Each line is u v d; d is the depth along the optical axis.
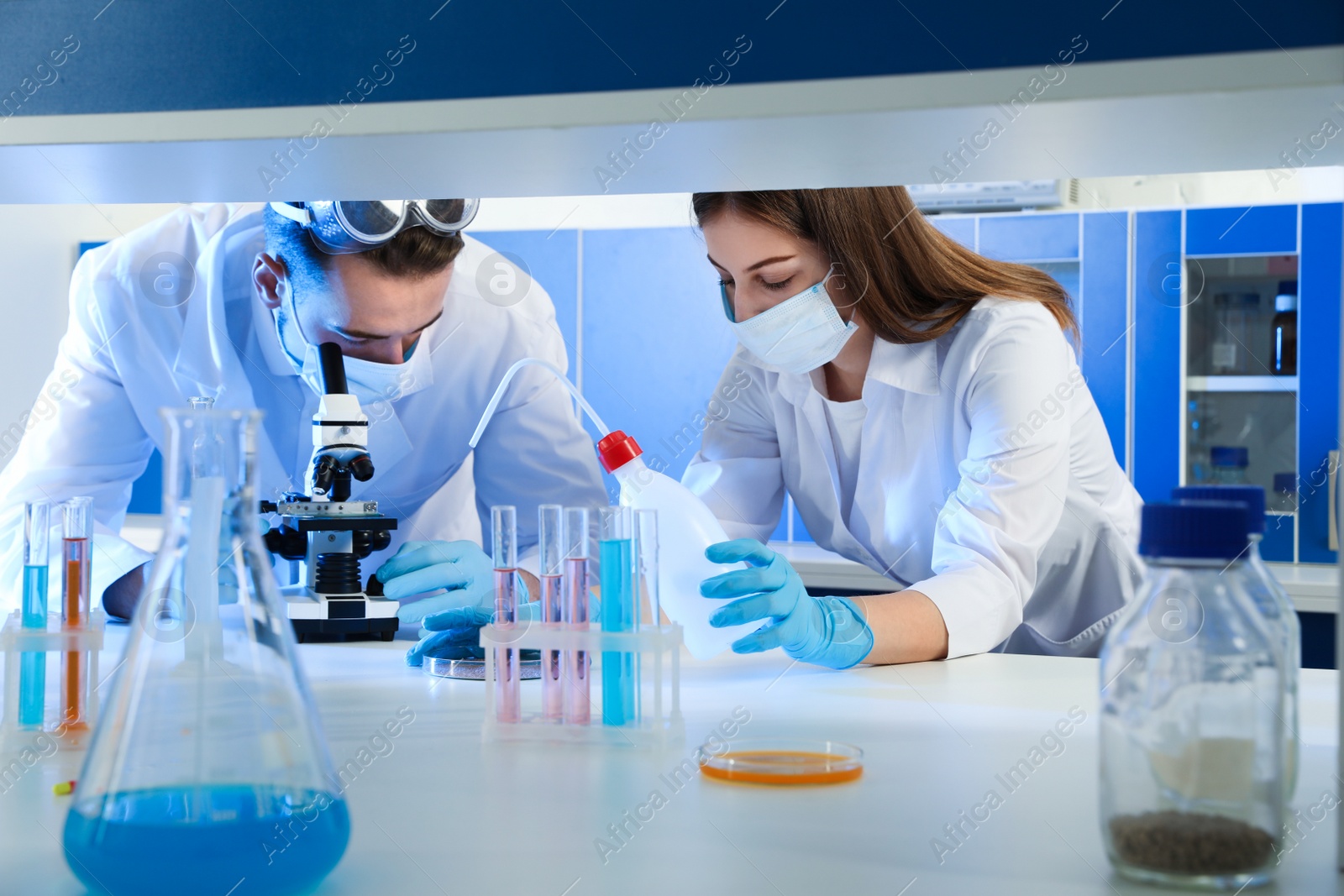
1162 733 0.62
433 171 0.97
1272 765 0.61
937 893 0.62
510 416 2.42
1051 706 1.14
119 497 2.39
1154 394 3.42
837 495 2.17
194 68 0.84
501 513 1.00
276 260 1.94
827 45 0.75
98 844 0.58
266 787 0.59
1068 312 2.04
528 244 3.80
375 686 1.24
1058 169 0.96
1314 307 3.24
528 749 0.96
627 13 0.78
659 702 0.95
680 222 4.20
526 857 0.69
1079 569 2.27
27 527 0.94
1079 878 0.65
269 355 2.26
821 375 2.06
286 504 1.62
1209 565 0.61
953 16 0.74
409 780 0.86
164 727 0.59
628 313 3.76
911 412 1.98
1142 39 0.71
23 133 0.87
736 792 0.83
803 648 1.28
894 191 1.81
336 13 0.82
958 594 1.50
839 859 0.68
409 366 2.06
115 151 0.89
